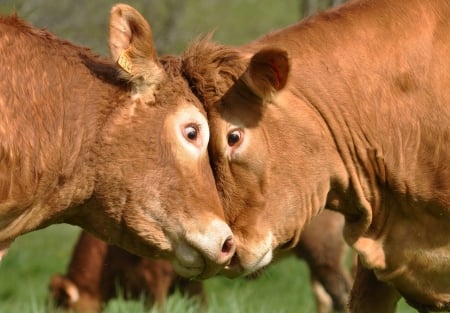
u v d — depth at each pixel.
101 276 35.94
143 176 20.06
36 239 57.41
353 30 21.84
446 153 21.45
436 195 21.55
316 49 21.75
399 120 21.61
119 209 20.17
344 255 37.91
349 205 22.39
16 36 19.69
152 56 20.08
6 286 47.47
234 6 64.06
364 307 23.25
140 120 20.08
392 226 22.23
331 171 21.80
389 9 21.88
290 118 21.31
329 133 21.69
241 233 21.22
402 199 21.89
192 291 35.66
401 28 21.67
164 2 53.69
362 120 21.69
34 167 19.50
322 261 37.34
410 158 21.66
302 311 37.72
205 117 20.62
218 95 20.94
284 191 21.36
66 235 58.25
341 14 22.09
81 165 19.95
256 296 42.09
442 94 21.39
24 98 19.44
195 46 21.11
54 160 19.69
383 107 21.64
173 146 20.16
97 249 36.00
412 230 22.05
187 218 20.11
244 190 21.16
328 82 21.62
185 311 31.30
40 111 19.56
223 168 21.06
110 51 19.80
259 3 65.19
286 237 21.69
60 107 19.75
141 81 20.05
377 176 21.97
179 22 53.97
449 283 22.16
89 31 50.19
